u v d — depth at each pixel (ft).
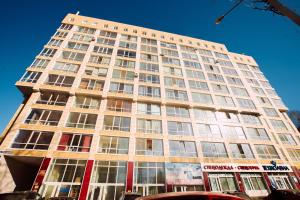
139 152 70.54
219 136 85.05
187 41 131.54
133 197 44.73
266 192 73.05
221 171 72.69
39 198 43.19
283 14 16.30
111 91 85.10
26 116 67.67
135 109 82.43
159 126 80.48
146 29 126.41
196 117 88.89
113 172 63.46
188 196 17.74
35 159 62.44
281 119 107.86
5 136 65.16
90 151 65.51
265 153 86.28
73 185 58.18
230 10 22.86
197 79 106.83
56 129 67.31
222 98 102.63
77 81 83.30
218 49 136.98
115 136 71.87
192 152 75.97
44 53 89.15
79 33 105.70
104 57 98.53
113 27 118.62
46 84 78.33
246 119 98.53
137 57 105.09
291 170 82.07
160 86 94.99
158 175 66.59
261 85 124.26
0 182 54.85
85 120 73.36
